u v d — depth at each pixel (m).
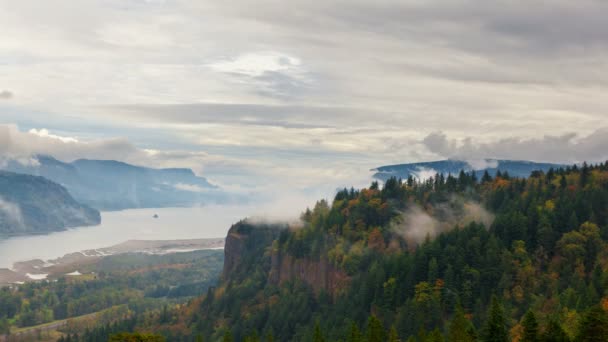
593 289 191.75
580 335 152.25
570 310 182.88
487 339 163.00
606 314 156.38
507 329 193.62
